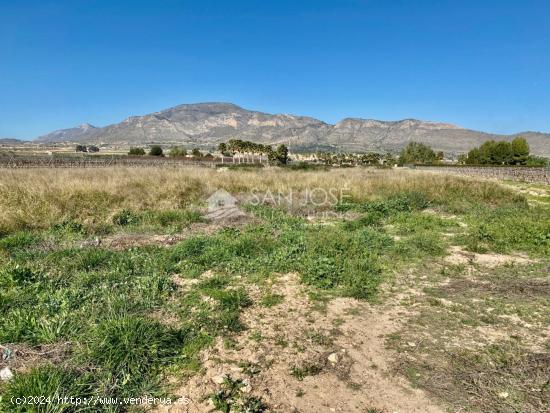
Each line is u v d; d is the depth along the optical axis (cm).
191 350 397
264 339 432
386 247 824
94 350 360
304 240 827
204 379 352
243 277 635
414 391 342
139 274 611
